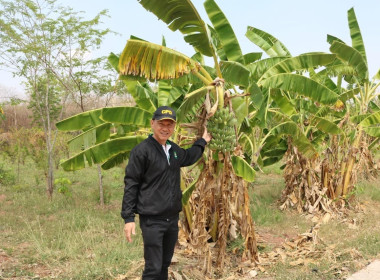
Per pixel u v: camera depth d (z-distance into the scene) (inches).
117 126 237.3
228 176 180.7
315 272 173.8
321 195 301.4
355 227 254.7
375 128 311.4
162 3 152.5
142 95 212.5
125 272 174.7
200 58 258.1
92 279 168.7
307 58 222.1
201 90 161.3
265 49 317.7
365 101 324.8
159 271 132.7
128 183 128.9
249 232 187.8
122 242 217.0
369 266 173.3
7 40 323.9
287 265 183.2
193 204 222.2
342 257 192.1
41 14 323.0
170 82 217.9
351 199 317.7
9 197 358.3
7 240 225.8
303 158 310.8
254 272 175.6
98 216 285.3
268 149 338.3
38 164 387.9
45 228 246.7
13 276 171.3
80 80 343.3
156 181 130.6
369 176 427.2
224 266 186.4
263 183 440.5
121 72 145.4
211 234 212.8
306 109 320.8
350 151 315.6
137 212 132.3
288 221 277.0
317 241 219.5
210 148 169.9
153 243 131.2
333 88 325.4
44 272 177.9
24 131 587.5
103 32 339.6
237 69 177.2
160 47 147.9
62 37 330.3
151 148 129.9
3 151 605.3
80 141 220.5
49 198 346.3
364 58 300.2
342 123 323.9
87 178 496.4
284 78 218.7
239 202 185.8
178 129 210.4
